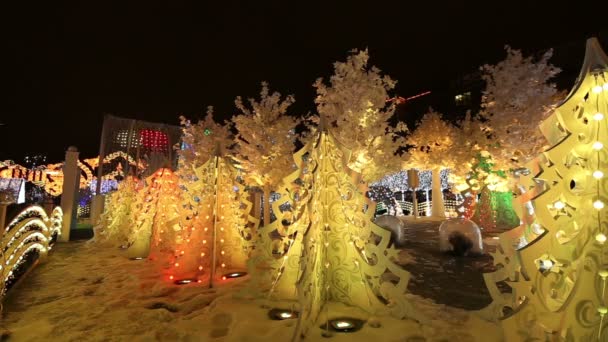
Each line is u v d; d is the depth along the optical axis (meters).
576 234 2.83
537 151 11.25
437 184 21.23
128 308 4.63
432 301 4.66
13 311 4.52
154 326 3.96
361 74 11.80
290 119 14.53
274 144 14.20
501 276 3.82
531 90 11.51
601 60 2.82
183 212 6.86
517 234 3.88
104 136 18.23
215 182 6.62
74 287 5.73
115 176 19.22
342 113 11.71
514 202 4.01
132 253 8.45
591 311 2.69
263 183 14.51
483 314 3.94
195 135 16.25
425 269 6.66
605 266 2.64
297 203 5.03
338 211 4.57
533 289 2.96
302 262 3.74
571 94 2.86
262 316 4.16
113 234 10.53
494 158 12.32
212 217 6.76
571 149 2.89
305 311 3.64
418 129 19.48
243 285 5.63
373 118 11.44
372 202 4.42
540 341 2.90
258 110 14.29
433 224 16.33
